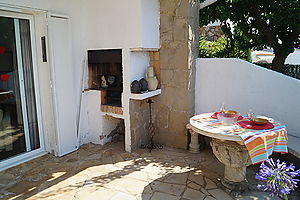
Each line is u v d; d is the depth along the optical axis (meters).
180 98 3.79
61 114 3.60
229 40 4.84
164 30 3.75
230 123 2.66
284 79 3.24
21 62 3.41
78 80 3.91
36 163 3.42
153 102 3.90
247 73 3.47
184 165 3.35
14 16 3.22
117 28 3.56
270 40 4.51
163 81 3.91
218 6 4.39
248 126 2.57
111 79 4.04
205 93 3.85
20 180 2.95
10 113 3.36
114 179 2.97
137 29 3.37
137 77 3.74
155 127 4.15
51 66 3.41
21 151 3.54
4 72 3.23
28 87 3.54
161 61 3.88
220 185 2.82
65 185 2.83
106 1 3.59
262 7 4.29
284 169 1.92
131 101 3.68
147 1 3.44
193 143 3.77
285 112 3.30
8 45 3.24
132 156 3.65
